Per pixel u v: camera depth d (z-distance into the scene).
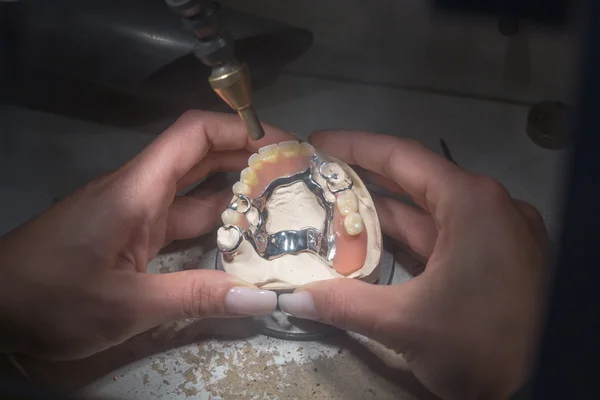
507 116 0.41
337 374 0.34
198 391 0.33
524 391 0.30
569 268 0.27
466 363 0.30
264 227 0.34
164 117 0.42
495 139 0.40
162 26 0.37
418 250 0.35
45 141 0.41
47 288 0.31
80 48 0.38
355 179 0.34
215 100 0.41
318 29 0.41
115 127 0.42
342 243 0.33
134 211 0.32
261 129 0.27
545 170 0.39
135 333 0.32
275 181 0.34
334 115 0.41
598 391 0.27
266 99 0.42
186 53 0.37
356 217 0.33
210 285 0.31
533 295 0.30
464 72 0.41
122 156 0.41
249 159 0.34
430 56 0.41
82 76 0.40
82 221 0.32
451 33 0.40
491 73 0.41
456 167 0.33
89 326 0.31
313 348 0.34
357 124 0.41
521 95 0.41
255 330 0.35
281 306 0.32
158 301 0.31
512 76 0.41
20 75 0.42
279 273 0.33
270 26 0.39
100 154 0.41
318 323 0.34
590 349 0.27
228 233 0.33
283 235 0.33
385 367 0.34
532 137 0.40
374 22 0.40
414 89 0.42
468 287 0.30
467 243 0.30
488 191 0.31
